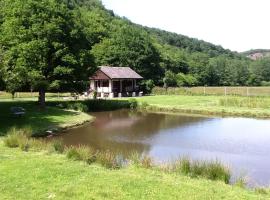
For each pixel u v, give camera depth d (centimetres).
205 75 12388
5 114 3384
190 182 1378
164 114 4512
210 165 1565
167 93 7612
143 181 1323
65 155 1731
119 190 1203
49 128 3034
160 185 1284
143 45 9206
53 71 4178
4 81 2992
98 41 9906
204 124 3644
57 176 1338
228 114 4406
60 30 4203
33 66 4034
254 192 1326
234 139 2822
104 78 7025
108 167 1555
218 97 6394
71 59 4203
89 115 4097
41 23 4172
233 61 14388
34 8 4278
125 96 6956
